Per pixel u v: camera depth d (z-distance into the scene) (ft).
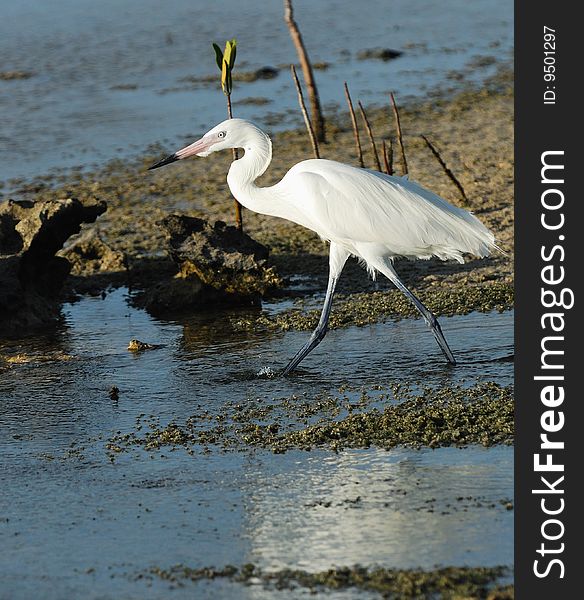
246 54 120.78
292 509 28.99
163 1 150.10
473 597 23.80
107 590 25.20
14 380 41.88
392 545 26.58
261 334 46.47
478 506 28.53
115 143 85.81
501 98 95.09
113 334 47.65
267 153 42.57
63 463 33.30
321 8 147.64
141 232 63.67
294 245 60.29
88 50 122.42
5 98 101.65
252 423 35.83
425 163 74.13
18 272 49.29
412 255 42.57
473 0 154.51
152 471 32.22
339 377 40.09
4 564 26.78
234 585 25.08
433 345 43.09
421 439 33.30
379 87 102.58
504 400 35.99
